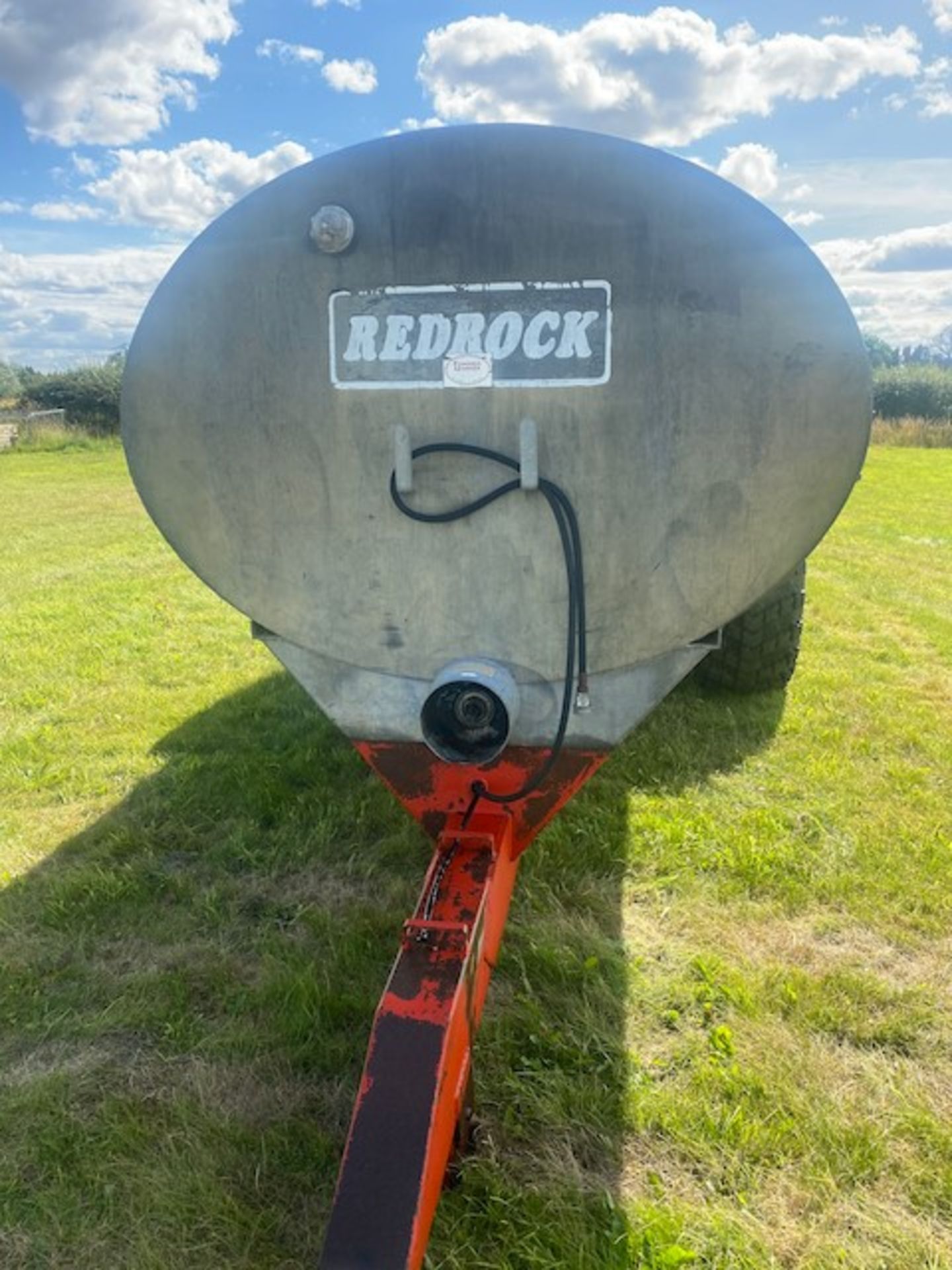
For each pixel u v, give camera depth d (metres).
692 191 1.94
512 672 2.26
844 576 7.97
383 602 2.25
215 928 3.05
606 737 2.28
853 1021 2.58
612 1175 2.12
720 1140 2.19
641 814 3.63
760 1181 2.11
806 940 2.96
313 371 2.11
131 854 3.47
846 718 4.68
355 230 2.02
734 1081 2.34
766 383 2.01
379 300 2.05
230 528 2.26
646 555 2.13
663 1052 2.47
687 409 2.03
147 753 4.34
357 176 2.01
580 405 2.04
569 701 2.19
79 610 6.80
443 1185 2.02
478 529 2.16
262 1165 2.12
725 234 1.95
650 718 4.50
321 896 3.20
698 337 1.99
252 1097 2.33
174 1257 1.94
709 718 4.55
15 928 3.02
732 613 2.17
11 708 4.92
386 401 2.10
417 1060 1.70
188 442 2.21
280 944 2.92
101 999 2.70
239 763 4.12
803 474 2.06
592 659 2.22
